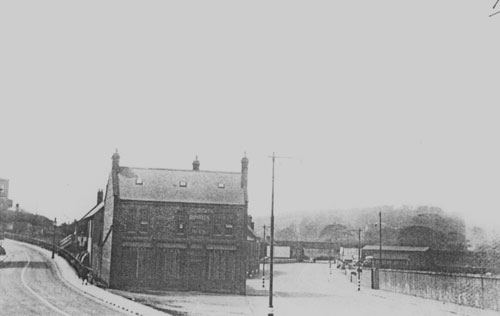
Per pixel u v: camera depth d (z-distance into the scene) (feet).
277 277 276.41
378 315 128.06
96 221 229.25
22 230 431.02
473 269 268.00
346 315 128.57
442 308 139.95
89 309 119.55
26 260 243.40
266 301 160.45
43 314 109.19
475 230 291.38
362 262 349.20
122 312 116.67
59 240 388.57
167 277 187.62
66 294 146.92
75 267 214.48
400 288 195.93
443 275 161.27
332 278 281.33
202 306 142.41
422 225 347.36
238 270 188.85
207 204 191.93
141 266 187.42
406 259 335.88
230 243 190.49
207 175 203.00
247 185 199.93
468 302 145.07
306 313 131.85
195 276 188.14
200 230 190.80
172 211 191.01
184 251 189.06
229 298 168.14
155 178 198.80
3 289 148.97
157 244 188.65
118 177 195.93
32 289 153.48
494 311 129.80
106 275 193.47
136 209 190.08
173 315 118.83
